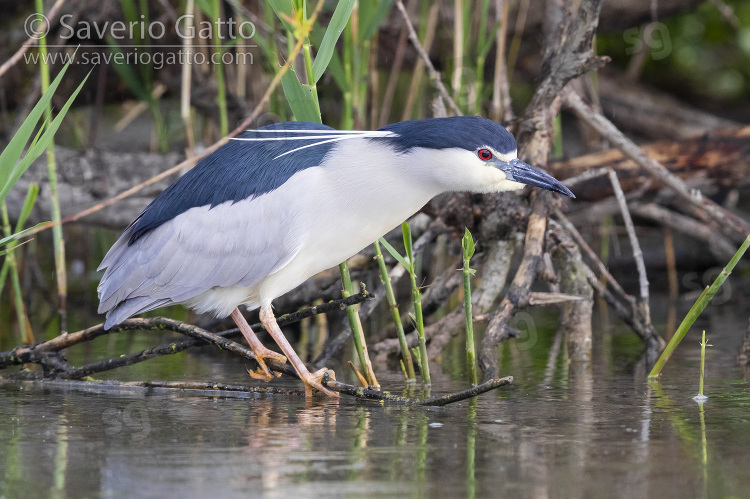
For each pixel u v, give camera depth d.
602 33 15.73
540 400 7.46
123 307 8.01
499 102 11.50
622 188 12.28
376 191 7.65
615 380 8.45
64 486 4.99
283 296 11.67
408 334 10.55
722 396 7.59
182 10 13.08
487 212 9.98
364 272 11.70
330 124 15.21
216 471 5.27
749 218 15.11
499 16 11.32
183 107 11.31
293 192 7.70
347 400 7.57
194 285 7.94
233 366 9.65
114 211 12.68
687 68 19.77
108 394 7.86
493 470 5.29
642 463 5.43
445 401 7.14
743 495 4.81
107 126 19.70
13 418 6.79
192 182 8.02
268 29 10.96
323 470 5.29
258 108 9.02
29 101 12.91
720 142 12.12
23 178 12.40
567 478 5.12
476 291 10.29
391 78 13.61
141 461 5.49
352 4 7.77
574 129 20.19
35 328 12.20
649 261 16.36
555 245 10.18
